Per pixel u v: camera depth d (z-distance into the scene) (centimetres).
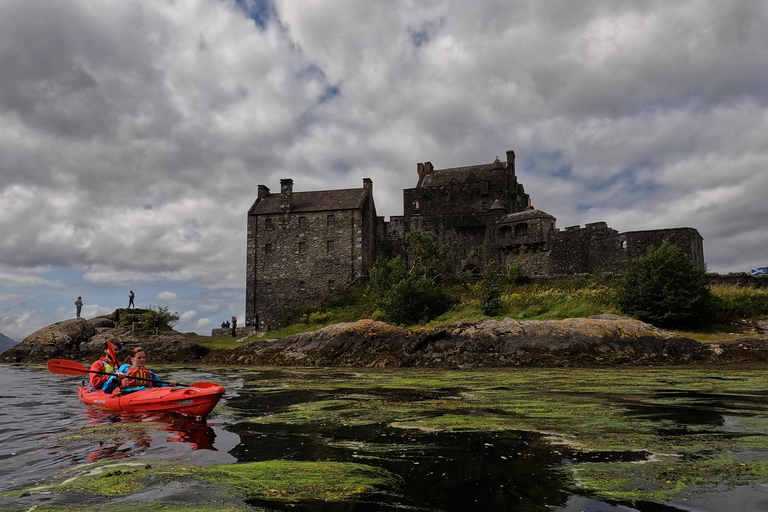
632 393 960
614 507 335
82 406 923
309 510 342
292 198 4938
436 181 6250
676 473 412
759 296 2358
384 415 741
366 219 4778
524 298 2714
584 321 2023
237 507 352
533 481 397
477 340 2045
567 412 733
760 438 545
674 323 2195
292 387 1203
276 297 4594
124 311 3875
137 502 367
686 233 4022
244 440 588
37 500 378
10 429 689
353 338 2292
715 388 1028
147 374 934
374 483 401
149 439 607
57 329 3194
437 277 3609
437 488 385
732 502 341
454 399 916
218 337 3581
